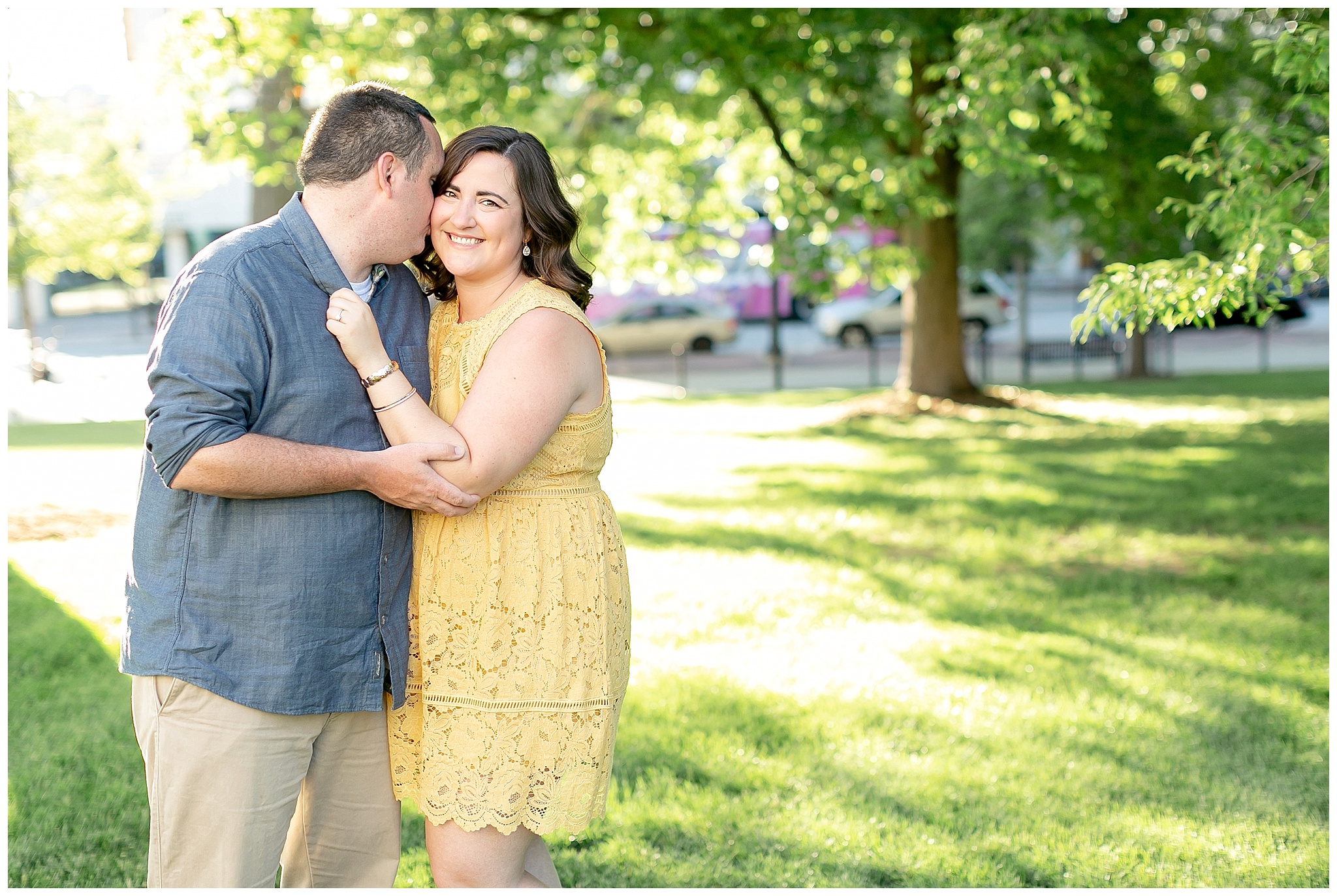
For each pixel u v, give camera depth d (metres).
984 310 27.31
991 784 3.73
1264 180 3.93
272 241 2.32
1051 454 10.89
